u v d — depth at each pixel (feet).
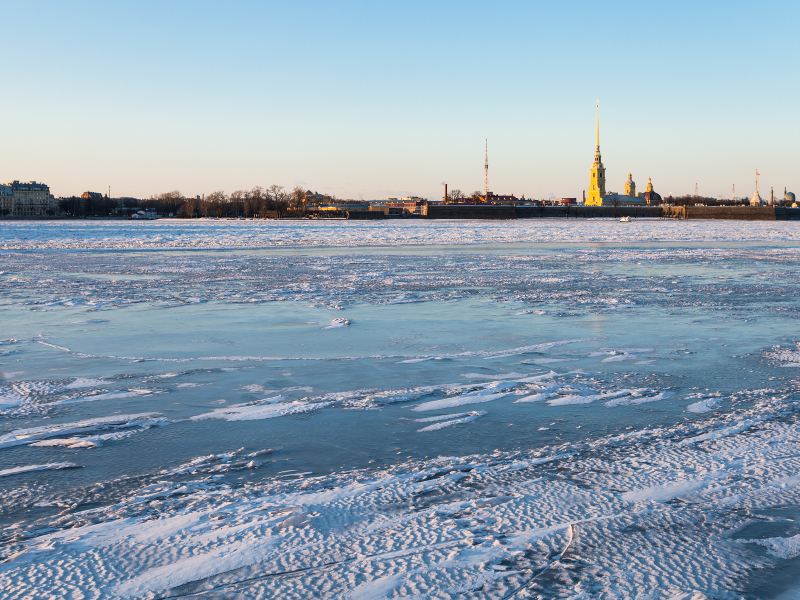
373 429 39.14
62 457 35.04
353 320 77.56
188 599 22.02
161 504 29.04
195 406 44.09
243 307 88.07
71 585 22.77
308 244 246.27
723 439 36.37
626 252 196.65
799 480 30.68
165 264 157.17
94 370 54.08
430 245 241.35
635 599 21.86
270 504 28.81
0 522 27.68
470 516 27.50
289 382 50.11
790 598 21.91
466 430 38.83
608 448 35.42
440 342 64.80
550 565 23.81
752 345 62.75
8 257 180.14
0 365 55.88
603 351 60.39
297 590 22.39
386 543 25.31
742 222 604.49
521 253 193.67
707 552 24.64
